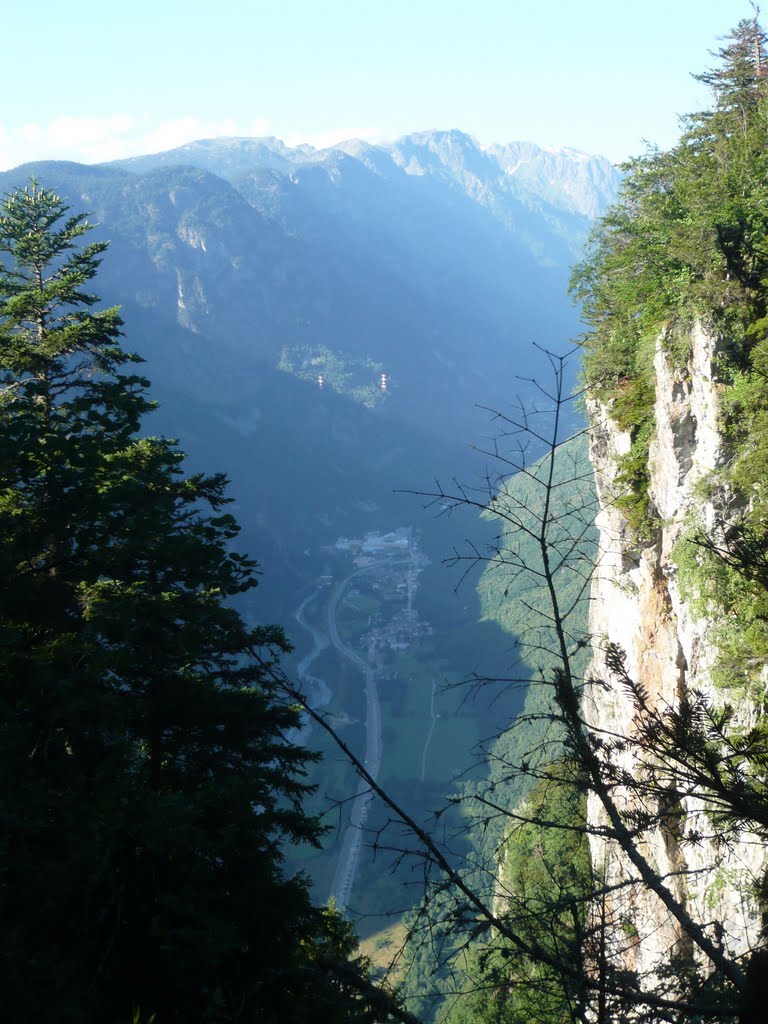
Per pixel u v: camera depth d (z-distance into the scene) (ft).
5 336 88.33
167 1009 41.93
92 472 62.80
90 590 58.29
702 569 91.35
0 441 61.41
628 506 121.80
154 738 59.52
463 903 26.35
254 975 44.96
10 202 99.45
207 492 74.43
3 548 57.62
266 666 34.37
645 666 122.11
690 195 113.39
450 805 27.53
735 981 22.76
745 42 149.28
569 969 24.67
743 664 80.89
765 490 87.61
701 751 26.05
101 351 94.53
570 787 28.19
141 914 44.42
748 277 96.58
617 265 126.62
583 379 134.51
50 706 49.24
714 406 95.35
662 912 72.59
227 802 52.13
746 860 65.57
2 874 40.60
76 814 43.11
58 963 39.24
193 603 59.77
